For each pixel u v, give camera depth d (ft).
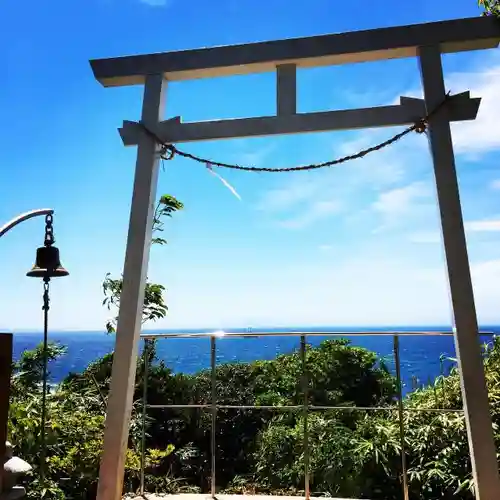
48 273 9.38
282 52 11.04
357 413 14.20
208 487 14.48
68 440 12.30
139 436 13.82
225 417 16.70
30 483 10.70
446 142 10.11
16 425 11.48
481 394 9.18
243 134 10.98
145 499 10.78
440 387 13.08
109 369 15.94
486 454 8.98
